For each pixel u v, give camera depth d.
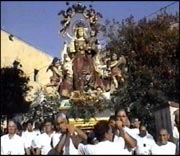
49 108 22.86
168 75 22.92
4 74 30.64
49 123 10.75
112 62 24.64
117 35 26.17
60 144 7.37
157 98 22.30
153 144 8.47
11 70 30.97
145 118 21.33
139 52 24.38
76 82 24.28
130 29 25.55
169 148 8.41
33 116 23.55
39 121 22.64
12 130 8.95
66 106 21.56
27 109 29.92
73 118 19.94
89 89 24.17
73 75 24.56
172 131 9.29
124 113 7.17
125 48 25.17
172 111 9.80
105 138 7.17
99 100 21.48
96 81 24.36
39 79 38.47
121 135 7.10
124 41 25.67
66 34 25.81
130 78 23.91
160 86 22.75
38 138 10.56
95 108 20.66
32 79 38.56
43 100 23.75
